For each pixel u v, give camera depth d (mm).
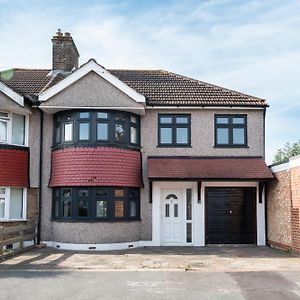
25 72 22766
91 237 17625
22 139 18797
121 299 9305
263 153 19500
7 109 17875
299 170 15617
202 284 10891
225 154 19422
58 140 18656
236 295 9711
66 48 22359
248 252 16750
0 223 17578
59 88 18000
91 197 17797
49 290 10078
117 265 13703
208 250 17422
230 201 19266
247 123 19641
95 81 18109
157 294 9789
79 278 11586
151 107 19109
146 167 19141
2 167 17797
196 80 21766
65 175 17906
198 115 19562
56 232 18172
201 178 18062
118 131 18375
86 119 18047
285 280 11367
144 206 18953
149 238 18828
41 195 18703
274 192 18328
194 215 19016
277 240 17891
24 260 14547
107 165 17844
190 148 19344
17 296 9484
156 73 22656
